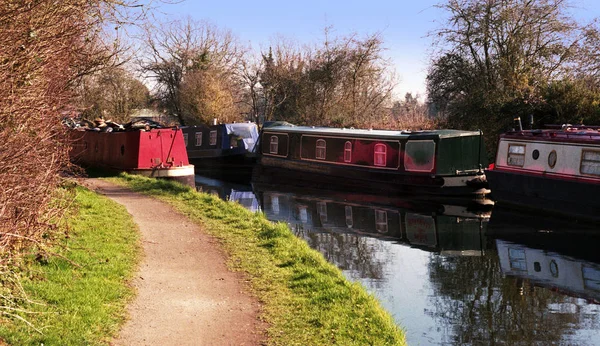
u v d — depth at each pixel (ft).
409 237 47.14
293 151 82.23
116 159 75.61
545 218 53.88
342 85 121.70
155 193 54.54
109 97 124.06
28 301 18.71
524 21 79.15
